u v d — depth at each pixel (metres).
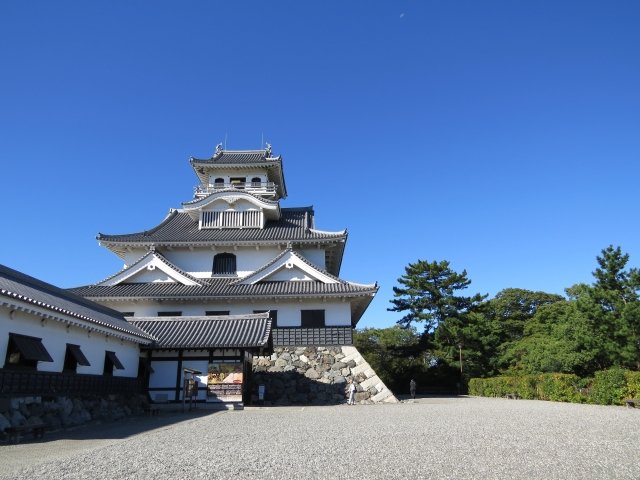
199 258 34.31
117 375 19.50
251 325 24.17
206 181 44.97
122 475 7.11
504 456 8.53
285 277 31.23
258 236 34.59
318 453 8.96
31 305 13.50
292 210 41.38
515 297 58.59
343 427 13.49
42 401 14.23
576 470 7.31
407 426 13.60
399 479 6.77
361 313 35.78
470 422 14.62
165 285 30.69
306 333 28.78
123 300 29.39
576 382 26.06
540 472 7.18
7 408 12.60
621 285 30.23
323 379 26.89
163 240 33.62
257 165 42.69
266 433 12.27
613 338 28.84
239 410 20.92
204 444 10.34
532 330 48.69
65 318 15.11
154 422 15.96
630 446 9.66
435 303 47.22
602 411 18.58
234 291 29.12
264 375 26.89
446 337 45.44
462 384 43.47
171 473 7.24
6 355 12.98
